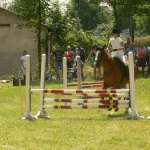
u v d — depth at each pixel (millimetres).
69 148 10039
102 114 15898
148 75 30484
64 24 40250
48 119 14484
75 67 29828
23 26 35031
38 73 33094
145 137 11109
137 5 35031
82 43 50625
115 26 35344
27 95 14570
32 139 10992
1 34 36250
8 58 36281
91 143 10508
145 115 15383
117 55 16688
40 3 33500
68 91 14711
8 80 31500
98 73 32531
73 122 13594
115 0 34875
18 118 14539
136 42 59312
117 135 11406
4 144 10461
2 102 19547
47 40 35094
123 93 14820
